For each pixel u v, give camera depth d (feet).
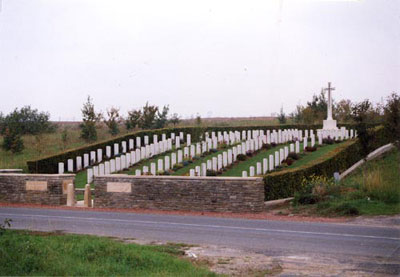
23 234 44.78
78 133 160.35
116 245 39.45
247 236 46.32
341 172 91.30
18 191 77.97
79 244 39.75
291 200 70.64
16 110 149.28
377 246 41.32
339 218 57.06
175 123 170.50
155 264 35.12
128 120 156.56
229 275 33.17
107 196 71.72
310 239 44.47
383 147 102.73
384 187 65.36
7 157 120.98
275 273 33.55
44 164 103.19
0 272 33.06
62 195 76.18
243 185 64.39
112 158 115.96
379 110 129.90
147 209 69.10
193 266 34.94
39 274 32.99
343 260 36.76
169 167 102.94
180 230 49.98
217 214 63.10
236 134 128.47
